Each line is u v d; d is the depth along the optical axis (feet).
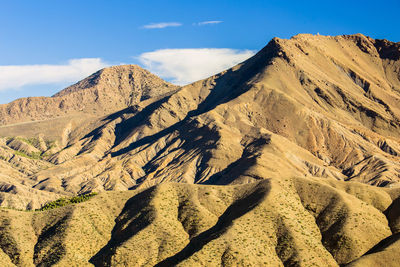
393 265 542.16
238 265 570.46
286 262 587.27
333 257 600.39
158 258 618.85
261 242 610.65
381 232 625.00
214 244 598.75
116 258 620.08
